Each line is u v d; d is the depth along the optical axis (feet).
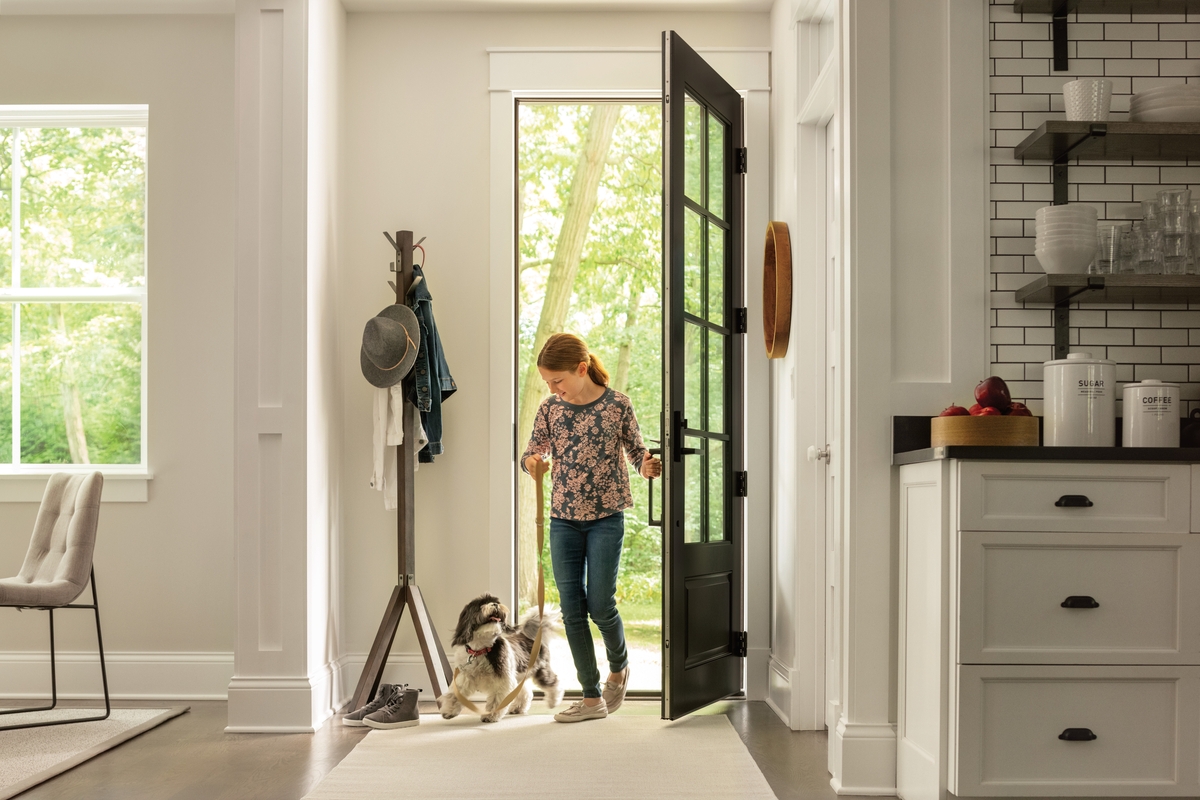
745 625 12.94
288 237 11.43
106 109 13.35
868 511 8.83
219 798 8.55
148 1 12.87
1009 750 7.32
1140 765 7.32
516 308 13.19
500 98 13.24
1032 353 8.98
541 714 11.90
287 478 11.30
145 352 13.19
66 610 12.89
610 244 25.31
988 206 9.04
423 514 13.01
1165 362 9.03
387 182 13.23
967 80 9.05
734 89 13.23
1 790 8.56
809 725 11.25
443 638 12.87
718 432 12.46
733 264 12.84
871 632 8.77
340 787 8.79
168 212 13.14
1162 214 8.61
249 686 11.09
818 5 11.28
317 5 11.98
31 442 13.46
